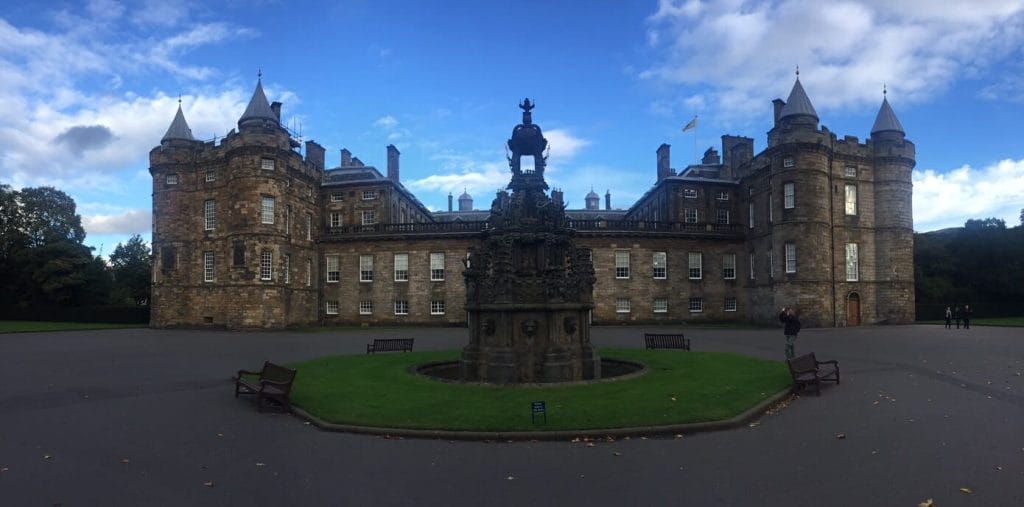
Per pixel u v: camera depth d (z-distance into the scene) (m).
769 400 15.73
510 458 11.25
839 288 53.75
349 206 65.31
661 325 57.84
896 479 9.78
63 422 14.48
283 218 55.19
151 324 57.47
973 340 35.12
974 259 74.38
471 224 59.19
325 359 25.69
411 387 17.98
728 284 61.22
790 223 53.09
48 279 70.69
